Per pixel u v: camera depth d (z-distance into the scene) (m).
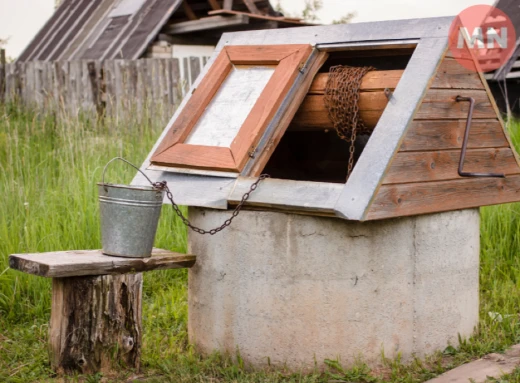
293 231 4.93
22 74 12.62
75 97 11.77
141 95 11.12
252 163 5.08
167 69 11.27
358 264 4.91
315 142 6.06
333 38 5.29
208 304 5.18
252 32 5.63
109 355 5.04
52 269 4.75
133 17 15.04
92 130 9.91
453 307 5.25
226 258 5.10
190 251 5.27
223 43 5.70
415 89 4.88
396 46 5.12
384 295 4.96
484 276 6.48
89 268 4.84
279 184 4.93
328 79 5.27
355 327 4.93
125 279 5.05
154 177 5.34
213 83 5.46
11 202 6.91
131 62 11.31
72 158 7.58
